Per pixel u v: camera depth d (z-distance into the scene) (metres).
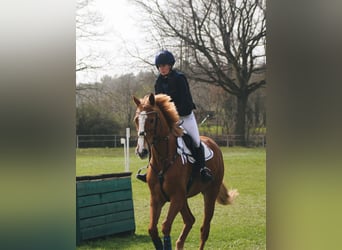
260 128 16.23
